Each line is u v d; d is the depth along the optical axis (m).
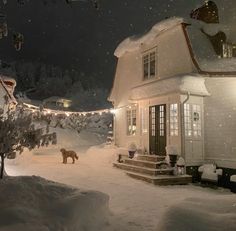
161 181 11.44
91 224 5.46
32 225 4.56
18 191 5.40
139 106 16.27
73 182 10.86
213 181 11.84
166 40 15.27
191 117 13.16
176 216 4.80
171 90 13.13
